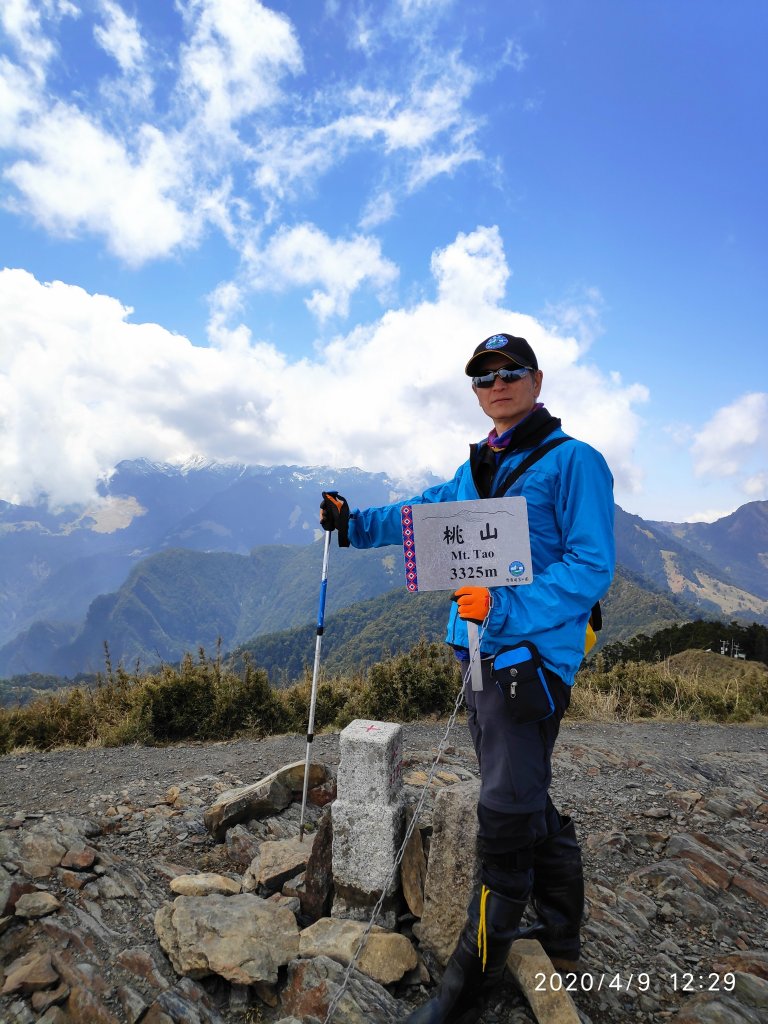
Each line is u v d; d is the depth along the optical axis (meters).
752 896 3.31
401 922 2.72
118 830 3.86
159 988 2.42
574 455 2.12
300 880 3.04
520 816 2.01
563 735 7.69
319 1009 2.23
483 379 2.28
